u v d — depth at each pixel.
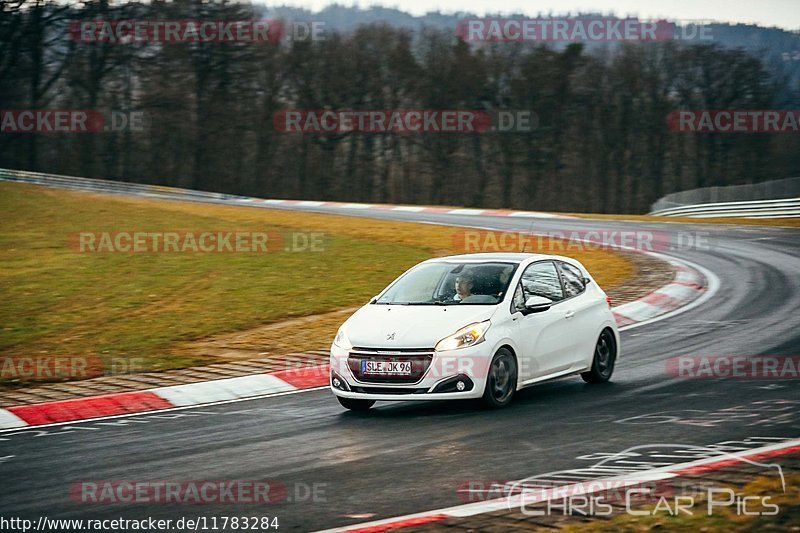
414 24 157.75
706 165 150.62
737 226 72.19
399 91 157.25
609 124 154.12
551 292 21.77
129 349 29.30
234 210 83.12
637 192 154.50
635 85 152.25
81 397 22.89
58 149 146.00
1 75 140.25
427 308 20.31
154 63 146.38
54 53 142.50
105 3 143.38
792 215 78.75
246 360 27.14
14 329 32.84
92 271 45.56
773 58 145.00
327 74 155.50
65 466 15.98
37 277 43.97
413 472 14.40
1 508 13.35
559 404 19.78
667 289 39.78
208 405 21.70
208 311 35.44
